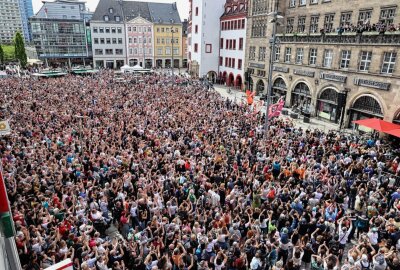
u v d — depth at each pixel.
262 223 12.69
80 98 36.78
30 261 9.68
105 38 94.69
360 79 30.94
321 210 13.02
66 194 14.05
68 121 27.22
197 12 67.56
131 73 67.50
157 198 13.80
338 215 13.47
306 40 38.56
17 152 19.31
